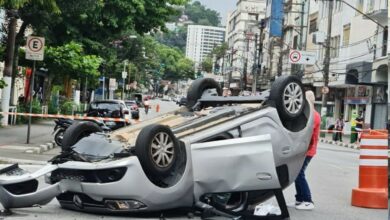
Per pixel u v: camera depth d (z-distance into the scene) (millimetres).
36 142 20391
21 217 8188
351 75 41469
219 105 10281
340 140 38531
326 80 42281
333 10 51156
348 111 47531
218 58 142250
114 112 26797
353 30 45375
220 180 8477
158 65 121938
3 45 27062
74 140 9023
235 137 8781
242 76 101000
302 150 9500
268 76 78500
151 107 82000
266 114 9039
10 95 26547
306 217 9578
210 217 8438
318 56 53969
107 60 35656
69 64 29453
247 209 8992
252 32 103938
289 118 9281
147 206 8172
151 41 88062
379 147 11023
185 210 8789
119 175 8016
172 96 167375
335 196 12164
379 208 10812
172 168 8312
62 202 8828
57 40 29531
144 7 30938
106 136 8977
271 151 8633
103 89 58750
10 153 16938
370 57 41344
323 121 42531
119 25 30297
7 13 24500
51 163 8641
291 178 9492
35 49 19891
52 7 19438
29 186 8328
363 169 11031
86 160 8375
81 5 21984
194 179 8414
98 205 8375
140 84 110250
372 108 41531
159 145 8195
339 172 17234
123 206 8180
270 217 8727
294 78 9352
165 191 8195
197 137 8531
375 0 40969
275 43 78375
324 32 52062
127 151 8391
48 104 35688
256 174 8555
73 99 52688
